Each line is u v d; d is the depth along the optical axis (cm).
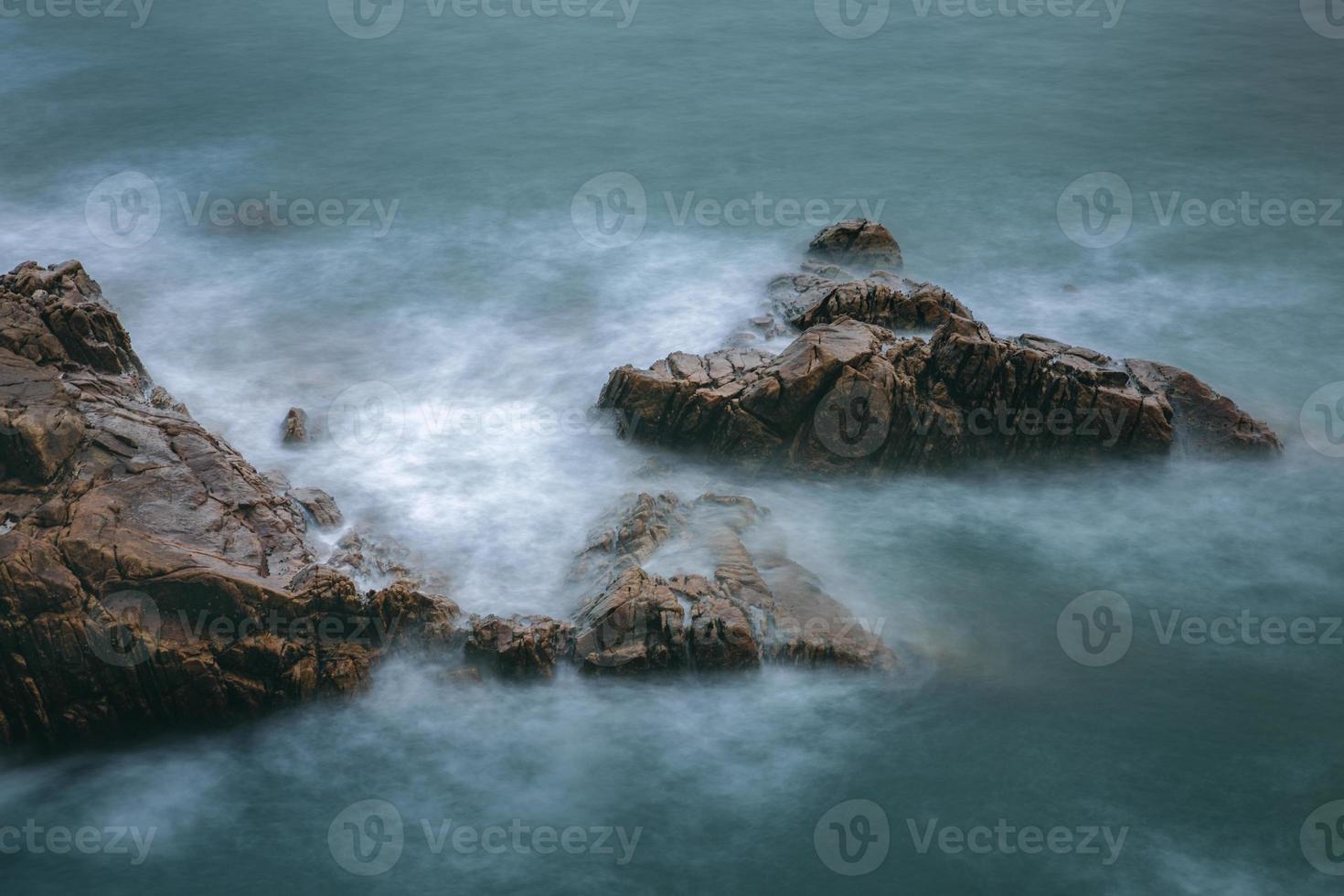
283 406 3139
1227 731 2261
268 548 2383
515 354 3388
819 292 3347
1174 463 2909
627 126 5166
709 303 3622
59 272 2953
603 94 5569
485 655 2308
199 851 2055
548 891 1983
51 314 2770
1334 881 1983
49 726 2177
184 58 6144
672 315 3556
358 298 3719
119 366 2848
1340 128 5144
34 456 2355
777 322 3338
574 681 2298
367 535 2627
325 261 3962
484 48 6291
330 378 3278
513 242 4078
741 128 5141
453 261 3947
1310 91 5594
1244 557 2683
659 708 2272
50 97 5559
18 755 2188
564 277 3822
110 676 2166
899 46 6262
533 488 2830
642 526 2545
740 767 2191
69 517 2256
